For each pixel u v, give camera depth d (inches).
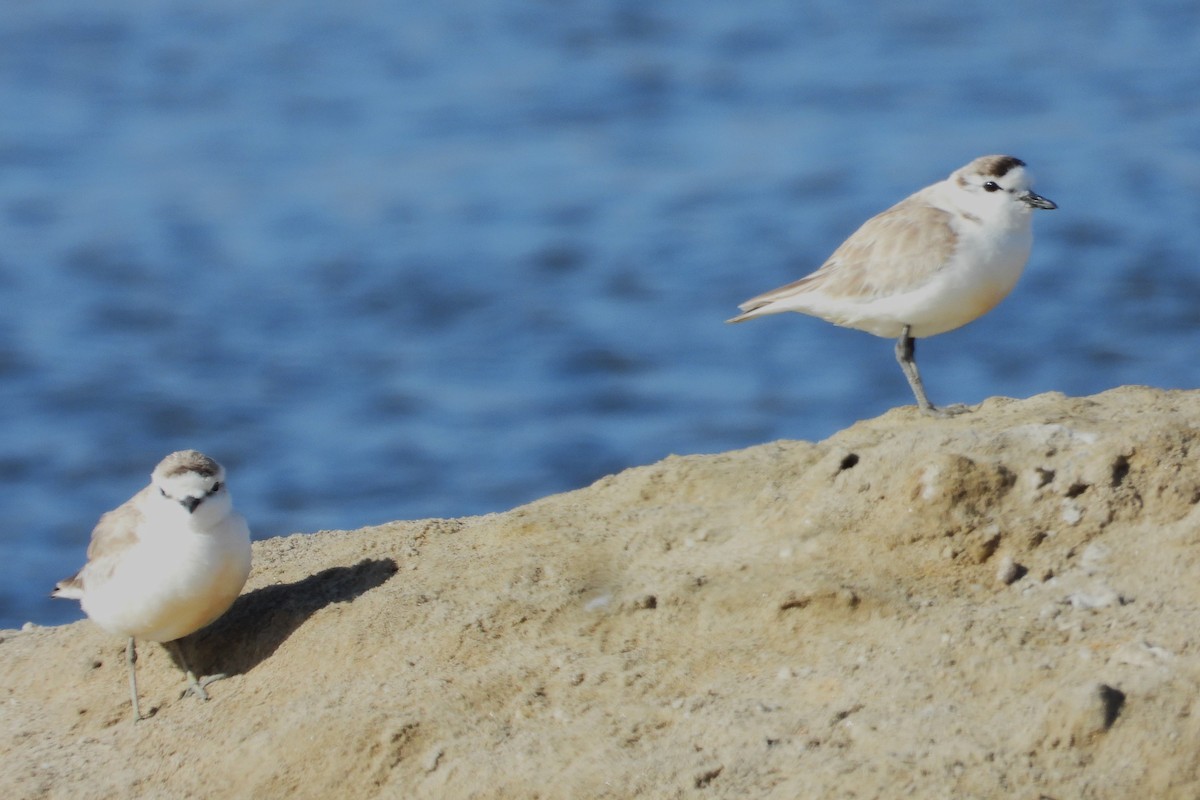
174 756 325.7
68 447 907.4
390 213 1316.4
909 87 1569.9
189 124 1581.0
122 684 357.4
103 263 1225.4
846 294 395.5
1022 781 256.8
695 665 304.5
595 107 1572.3
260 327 1097.4
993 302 392.5
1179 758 253.4
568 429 903.1
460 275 1176.8
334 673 330.3
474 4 2038.6
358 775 303.7
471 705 309.3
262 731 320.8
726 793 270.5
